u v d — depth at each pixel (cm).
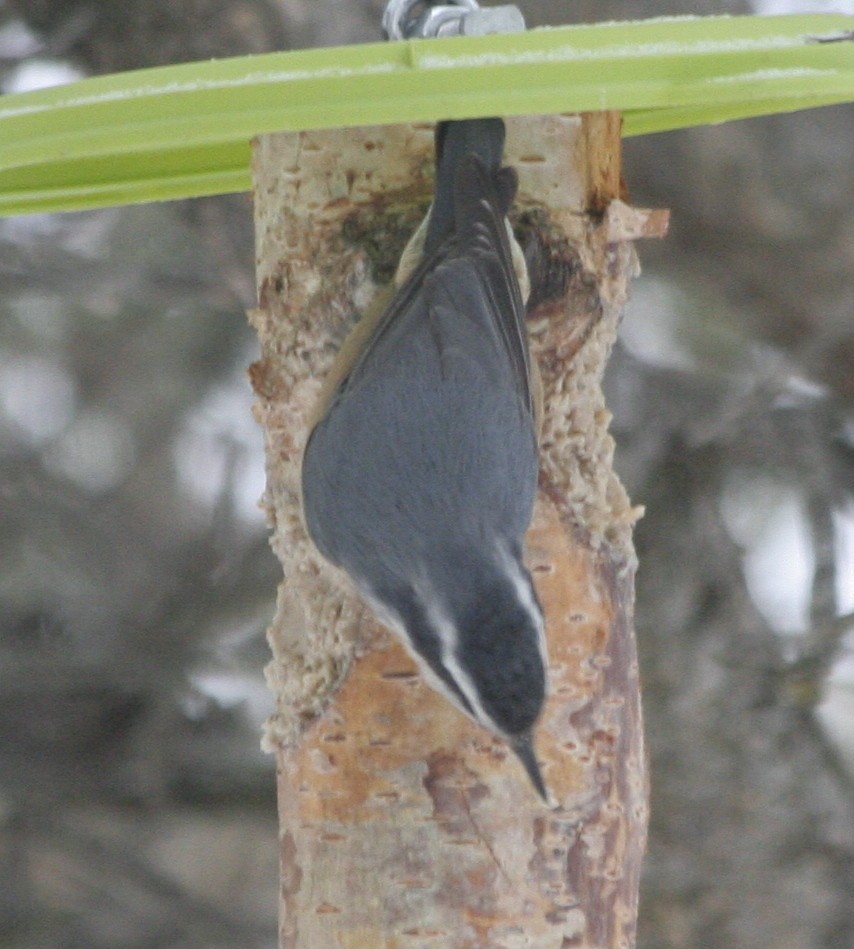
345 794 820
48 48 1340
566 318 856
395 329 802
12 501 1420
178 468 1516
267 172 877
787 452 1354
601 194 866
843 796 1217
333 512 795
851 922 1188
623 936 824
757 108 891
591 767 818
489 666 740
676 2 1316
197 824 1373
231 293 1398
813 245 1330
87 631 1354
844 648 1213
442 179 816
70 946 1358
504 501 777
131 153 927
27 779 1358
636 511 857
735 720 1209
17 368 1538
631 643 849
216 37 1307
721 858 1193
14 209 970
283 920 845
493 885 805
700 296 1402
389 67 701
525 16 1307
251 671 1375
